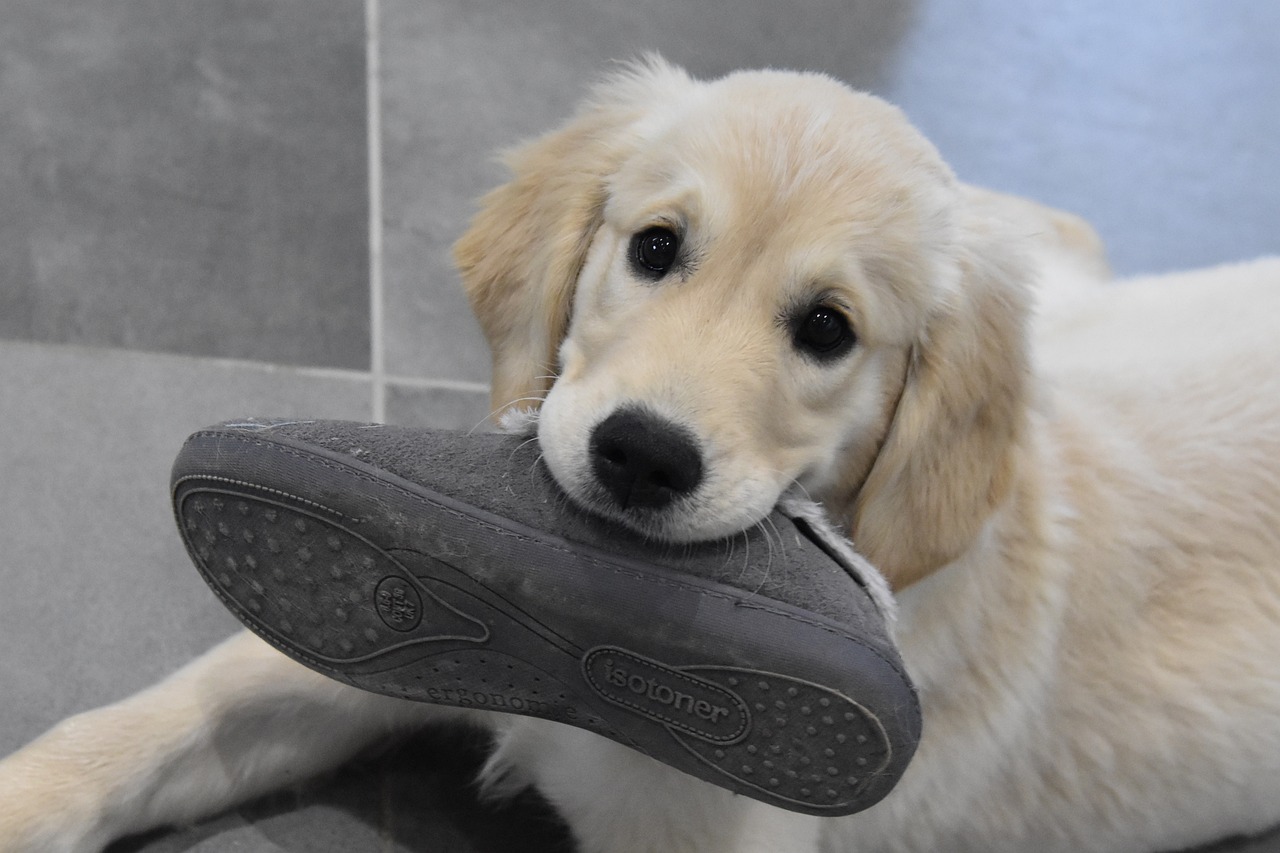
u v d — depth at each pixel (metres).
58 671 1.60
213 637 1.70
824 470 1.33
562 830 1.58
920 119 3.22
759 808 1.39
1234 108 3.67
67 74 2.62
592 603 1.07
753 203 1.26
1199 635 1.66
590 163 1.46
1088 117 3.45
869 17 3.56
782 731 1.07
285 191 2.51
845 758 1.07
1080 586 1.56
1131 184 3.24
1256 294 1.97
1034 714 1.57
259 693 1.46
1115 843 1.67
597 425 1.15
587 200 1.44
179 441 1.97
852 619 1.06
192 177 2.48
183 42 2.79
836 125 1.35
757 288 1.26
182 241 2.34
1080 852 1.67
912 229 1.34
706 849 1.39
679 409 1.15
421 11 3.10
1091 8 3.96
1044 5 3.89
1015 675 1.52
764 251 1.26
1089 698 1.60
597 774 1.42
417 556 1.07
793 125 1.34
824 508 1.40
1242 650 1.67
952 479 1.39
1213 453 1.68
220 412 2.04
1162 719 1.63
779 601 1.06
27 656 1.61
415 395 2.18
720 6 3.40
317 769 1.55
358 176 2.60
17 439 1.90
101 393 2.01
